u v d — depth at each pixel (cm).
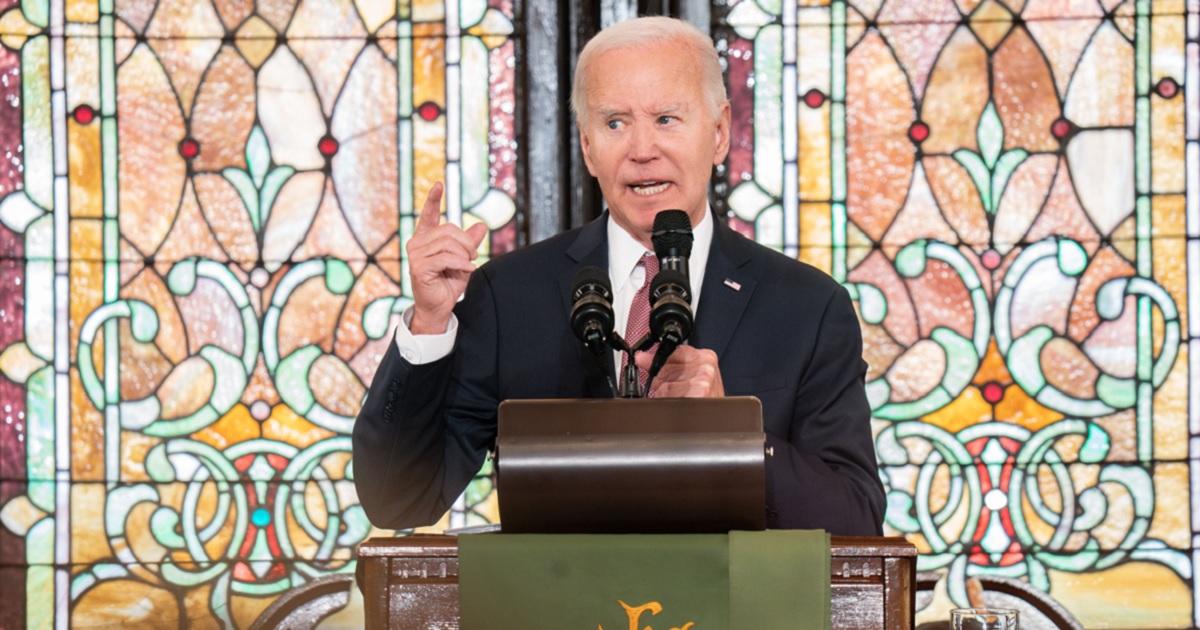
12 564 998
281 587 1002
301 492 1006
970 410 998
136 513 1004
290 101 1020
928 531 992
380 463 573
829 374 606
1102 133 1000
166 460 1007
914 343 1000
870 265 1002
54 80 1014
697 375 477
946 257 1002
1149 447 990
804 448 592
